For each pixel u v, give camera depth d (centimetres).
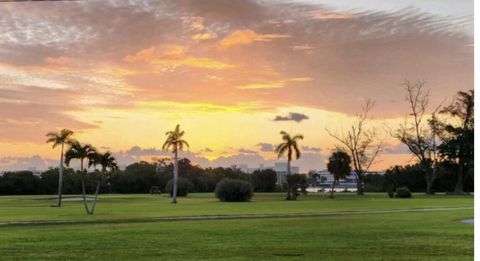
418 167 7988
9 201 5603
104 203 5153
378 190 8681
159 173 9306
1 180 7750
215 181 9388
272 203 4909
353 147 7831
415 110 7494
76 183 8112
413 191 8050
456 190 7438
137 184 8994
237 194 5606
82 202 5350
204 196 7581
